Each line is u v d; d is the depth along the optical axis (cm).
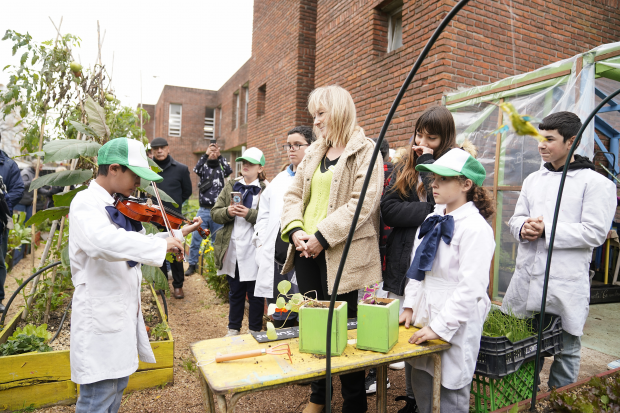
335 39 717
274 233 328
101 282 172
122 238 166
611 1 613
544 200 246
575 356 238
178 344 351
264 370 150
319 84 766
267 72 988
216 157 615
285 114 882
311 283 230
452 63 494
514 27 535
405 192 224
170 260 327
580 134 197
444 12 489
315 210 227
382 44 625
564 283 231
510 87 416
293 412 248
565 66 365
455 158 184
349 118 221
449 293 188
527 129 74
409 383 231
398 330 183
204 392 162
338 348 163
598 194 225
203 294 520
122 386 187
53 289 355
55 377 244
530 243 247
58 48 364
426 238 194
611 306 488
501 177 434
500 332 211
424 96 521
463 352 180
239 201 353
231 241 365
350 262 206
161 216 217
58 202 291
